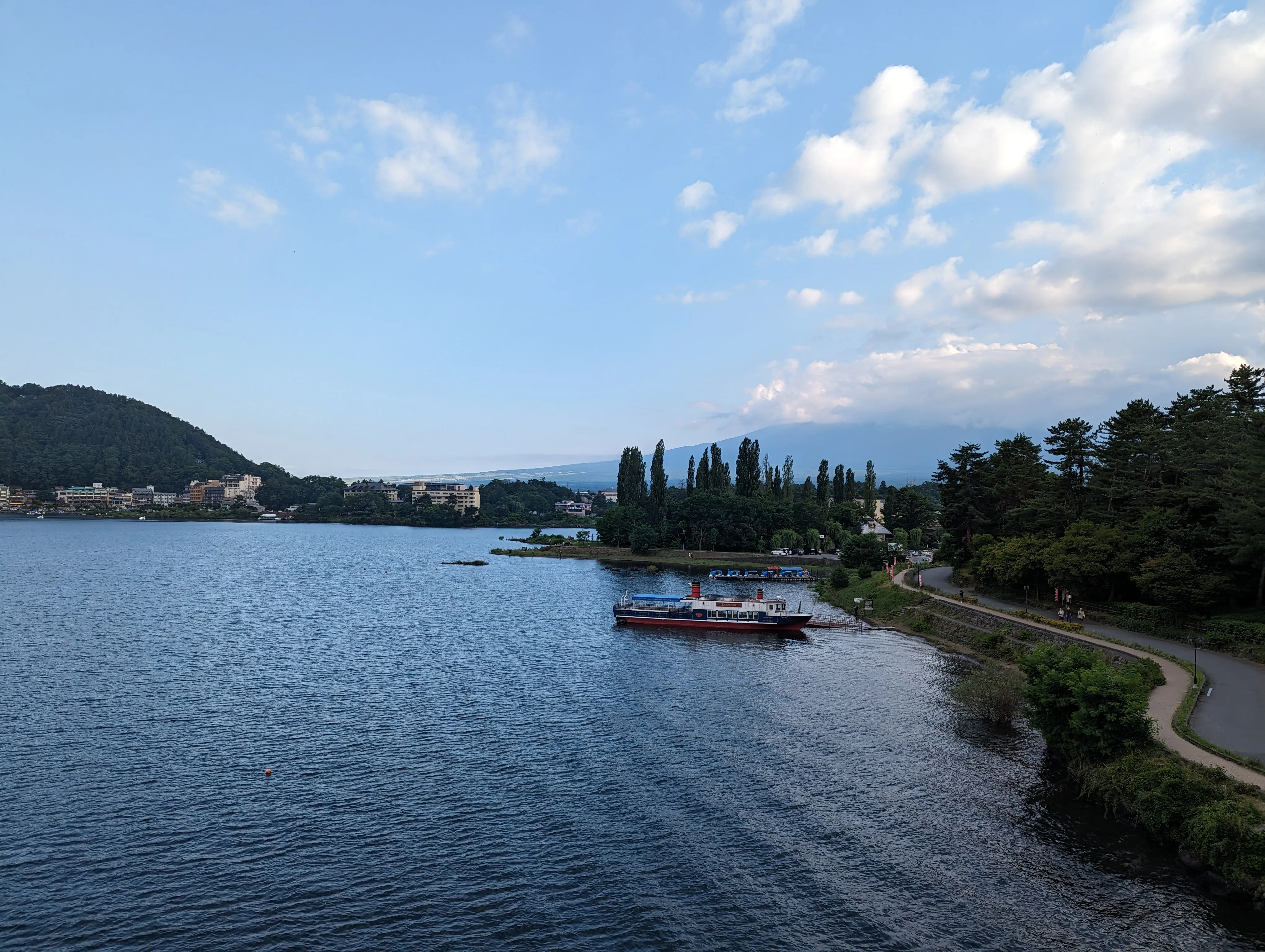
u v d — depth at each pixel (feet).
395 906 117.08
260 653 297.33
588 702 233.35
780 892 121.70
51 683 241.14
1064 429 366.63
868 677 270.05
